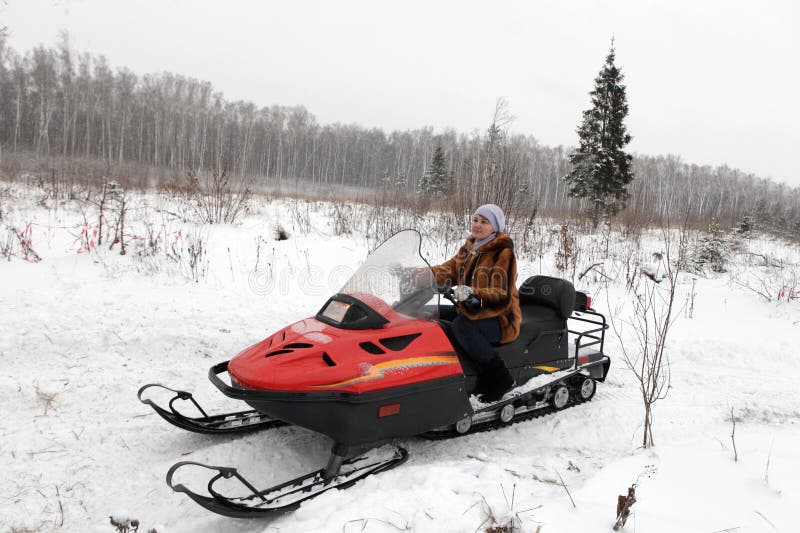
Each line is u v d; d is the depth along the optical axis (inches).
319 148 2608.3
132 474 129.5
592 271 378.3
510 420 163.3
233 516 102.0
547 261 403.5
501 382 150.5
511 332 156.3
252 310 251.1
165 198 522.0
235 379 125.1
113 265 289.3
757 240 638.5
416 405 130.8
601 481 120.3
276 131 2541.8
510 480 120.7
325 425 120.1
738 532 97.0
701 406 187.9
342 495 111.6
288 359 122.8
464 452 146.3
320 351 124.5
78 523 111.8
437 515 99.3
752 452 136.6
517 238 437.4
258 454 140.1
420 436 151.5
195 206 458.0
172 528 110.4
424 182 1090.1
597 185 850.1
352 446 125.0
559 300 177.0
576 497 112.1
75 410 156.6
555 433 161.3
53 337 196.9
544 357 173.5
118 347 199.0
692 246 462.3
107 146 1974.7
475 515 100.7
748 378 219.0
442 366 136.2
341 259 347.6
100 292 249.0
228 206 430.6
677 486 117.0
